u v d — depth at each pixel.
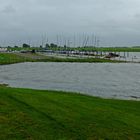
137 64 144.88
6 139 15.13
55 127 17.23
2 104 21.17
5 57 157.00
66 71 95.31
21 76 74.88
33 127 16.97
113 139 16.19
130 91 50.66
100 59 170.62
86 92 46.94
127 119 20.66
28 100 23.28
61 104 23.28
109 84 61.47
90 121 18.88
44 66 117.75
